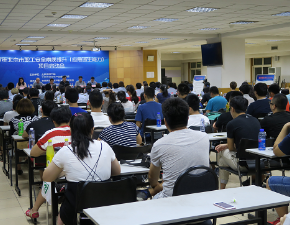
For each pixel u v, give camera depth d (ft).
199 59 78.74
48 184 9.77
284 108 12.48
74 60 59.93
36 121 12.91
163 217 5.32
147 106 17.98
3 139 17.88
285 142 9.18
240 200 6.08
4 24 33.12
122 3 24.39
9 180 16.83
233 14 29.60
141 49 61.36
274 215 11.96
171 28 38.01
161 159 7.54
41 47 56.95
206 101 28.68
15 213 12.59
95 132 12.78
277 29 36.96
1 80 55.83
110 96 22.75
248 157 11.50
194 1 23.89
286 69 64.64
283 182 9.38
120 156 10.13
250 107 16.69
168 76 83.56
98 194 7.12
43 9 26.11
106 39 46.88
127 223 5.09
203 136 7.62
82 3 24.17
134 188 7.45
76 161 7.52
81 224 7.00
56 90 39.42
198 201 6.04
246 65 73.15
